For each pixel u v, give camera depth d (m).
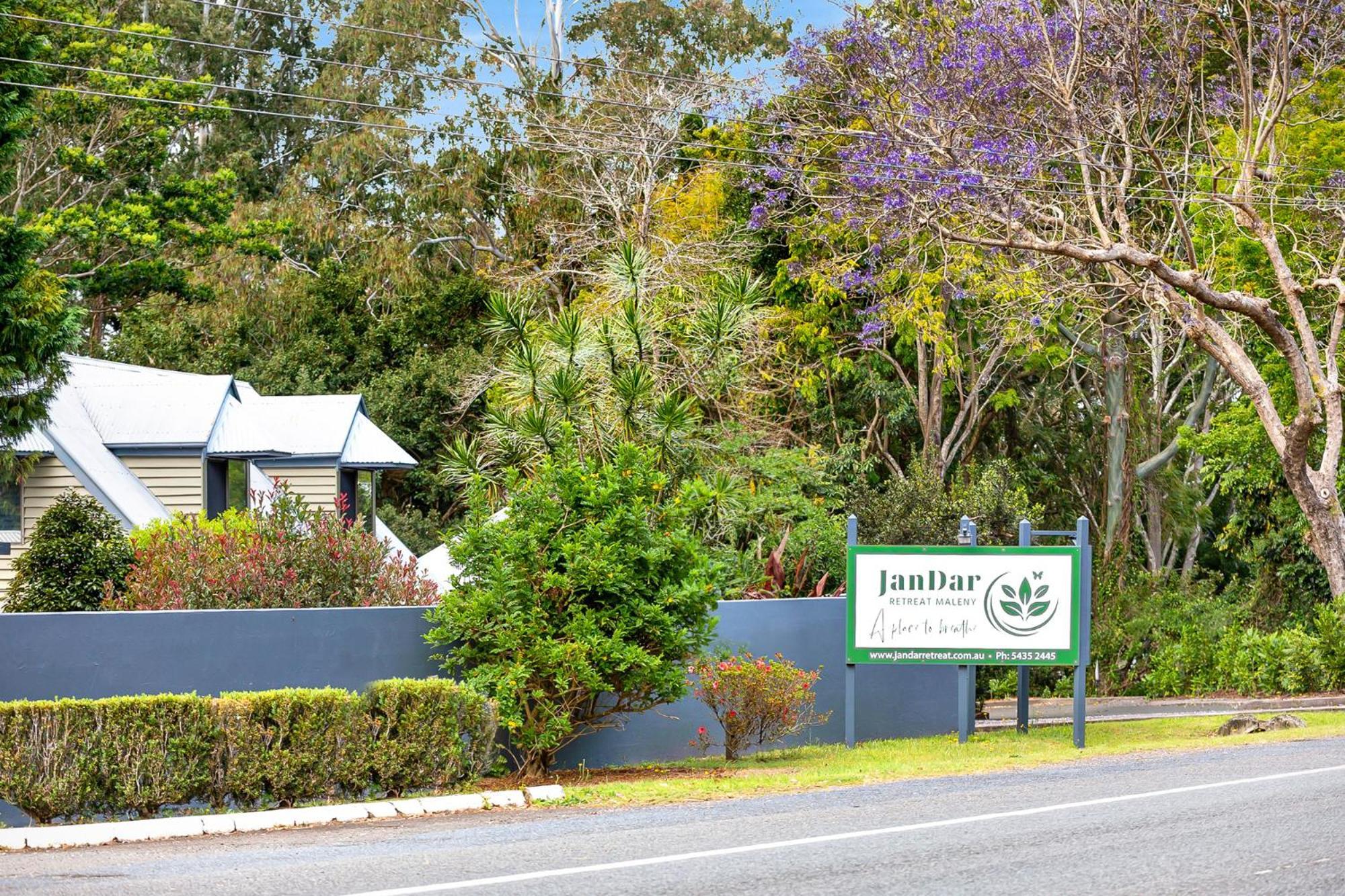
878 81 27.97
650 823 11.88
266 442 26.84
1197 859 9.66
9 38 20.70
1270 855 9.73
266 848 10.88
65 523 20.33
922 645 18.00
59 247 39.75
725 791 14.09
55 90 38.56
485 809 13.15
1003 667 35.56
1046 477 48.03
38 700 13.62
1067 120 26.03
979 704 24.70
